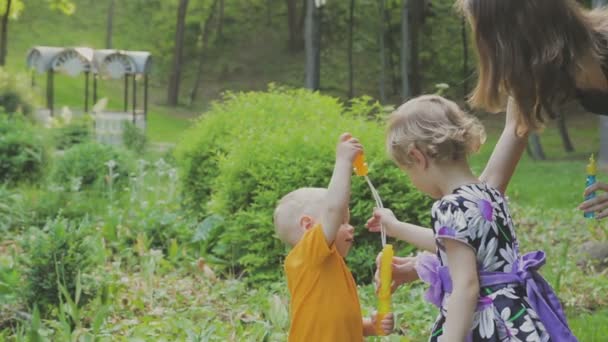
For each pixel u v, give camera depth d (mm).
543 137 31547
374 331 3574
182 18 41125
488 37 3025
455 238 2924
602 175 18359
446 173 3090
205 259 7465
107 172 11883
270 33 46781
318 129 7352
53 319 5723
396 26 43094
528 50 2973
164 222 8477
